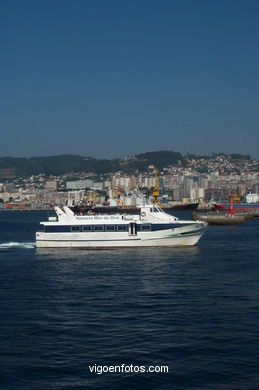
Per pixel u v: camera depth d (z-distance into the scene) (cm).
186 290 4238
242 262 6003
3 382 2297
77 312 3494
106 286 4453
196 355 2594
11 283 4706
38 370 2428
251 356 2566
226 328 3056
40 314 3450
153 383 2278
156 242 7131
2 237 11556
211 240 9631
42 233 7319
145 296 4003
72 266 5728
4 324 3203
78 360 2550
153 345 2756
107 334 2961
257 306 3628
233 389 2194
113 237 7119
